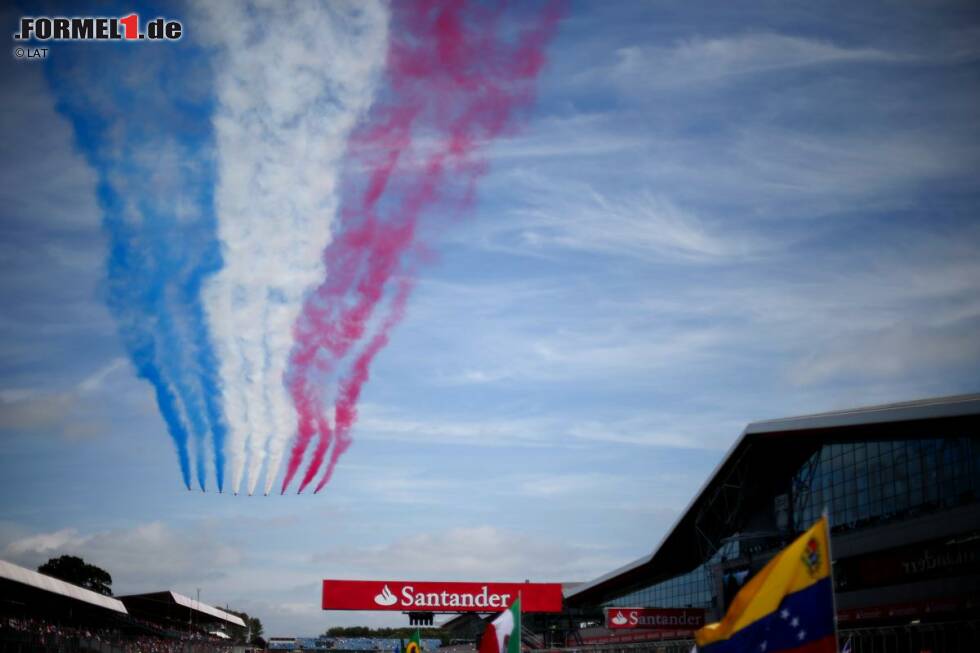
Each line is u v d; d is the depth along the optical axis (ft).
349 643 420.36
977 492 142.41
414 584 221.05
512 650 72.28
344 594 217.77
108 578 520.01
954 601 143.64
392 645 417.49
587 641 323.57
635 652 232.12
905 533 157.07
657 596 282.77
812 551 41.70
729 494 221.46
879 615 163.02
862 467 173.78
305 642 485.56
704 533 238.89
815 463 189.98
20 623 194.59
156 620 359.87
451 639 476.13
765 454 200.64
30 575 222.07
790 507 199.52
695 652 43.91
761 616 41.50
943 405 147.95
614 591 317.63
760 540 212.23
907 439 160.76
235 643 426.51
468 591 222.48
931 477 153.99
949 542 146.61
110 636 236.84
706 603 246.88
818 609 41.01
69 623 269.03
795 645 40.88
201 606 391.86
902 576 158.20
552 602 224.12
